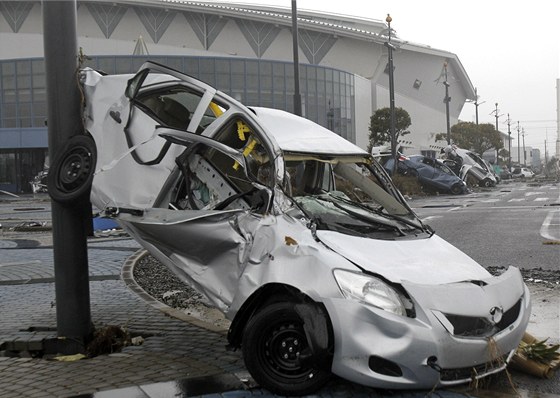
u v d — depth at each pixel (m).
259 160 5.08
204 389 4.55
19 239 15.71
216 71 53.41
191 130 5.06
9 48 70.94
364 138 71.25
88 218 5.74
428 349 3.92
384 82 83.25
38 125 53.81
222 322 6.80
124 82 5.50
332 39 77.81
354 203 5.59
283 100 55.97
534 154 175.25
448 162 42.78
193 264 5.02
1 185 53.78
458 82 98.38
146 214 5.07
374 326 3.97
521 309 4.62
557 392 4.47
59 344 5.60
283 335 4.36
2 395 4.50
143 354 5.48
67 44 5.57
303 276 4.23
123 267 10.23
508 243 12.89
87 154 5.46
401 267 4.39
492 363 4.21
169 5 74.12
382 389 4.26
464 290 4.27
